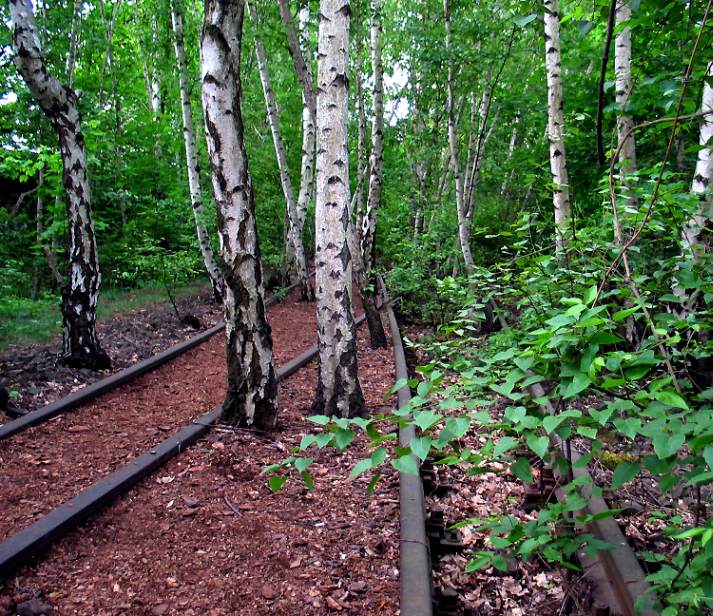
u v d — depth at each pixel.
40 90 6.44
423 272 11.09
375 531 3.51
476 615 2.88
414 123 17.61
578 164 8.79
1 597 2.87
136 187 16.47
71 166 6.77
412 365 8.07
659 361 1.85
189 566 3.17
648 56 4.66
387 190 17.00
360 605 2.82
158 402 6.20
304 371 7.66
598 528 2.97
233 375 5.16
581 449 4.14
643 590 2.39
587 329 1.96
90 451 4.81
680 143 6.11
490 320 8.40
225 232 4.95
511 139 18.36
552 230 5.13
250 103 16.81
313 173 17.09
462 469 4.51
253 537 3.47
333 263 5.41
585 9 5.56
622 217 3.21
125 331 9.42
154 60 14.38
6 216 13.20
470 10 10.98
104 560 3.22
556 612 2.86
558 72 6.24
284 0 9.30
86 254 6.98
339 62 5.21
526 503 3.87
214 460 4.52
